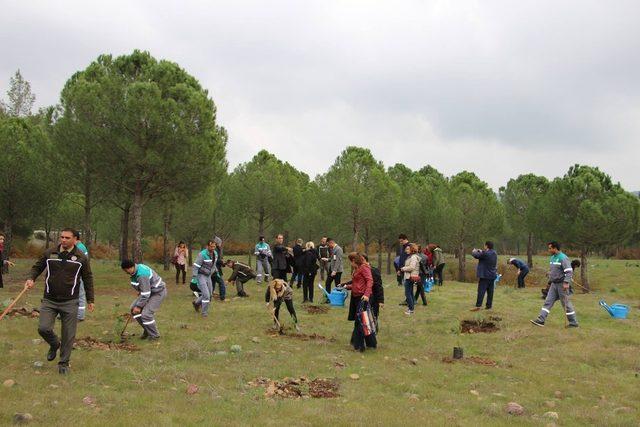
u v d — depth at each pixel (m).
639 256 55.47
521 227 42.91
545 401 7.34
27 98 65.44
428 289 19.69
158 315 13.13
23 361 7.83
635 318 14.52
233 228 39.25
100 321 11.96
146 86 20.14
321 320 13.16
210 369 8.09
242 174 36.09
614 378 8.79
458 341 11.30
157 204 29.77
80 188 27.28
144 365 7.98
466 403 7.06
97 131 20.25
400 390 7.56
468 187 36.34
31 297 15.77
